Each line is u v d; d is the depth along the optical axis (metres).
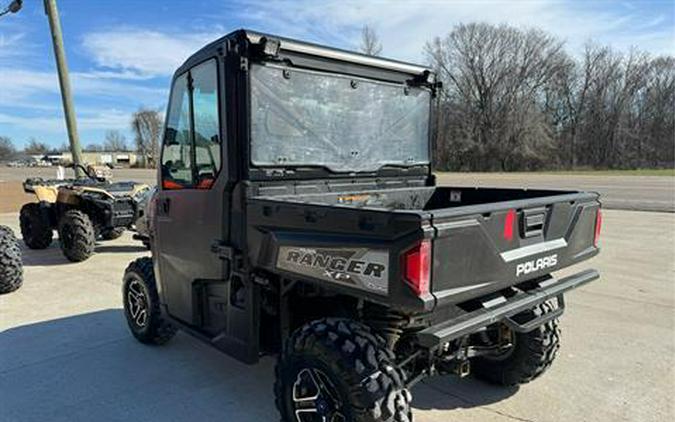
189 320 3.26
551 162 47.03
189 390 3.24
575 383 3.27
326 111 2.97
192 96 2.97
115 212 7.55
